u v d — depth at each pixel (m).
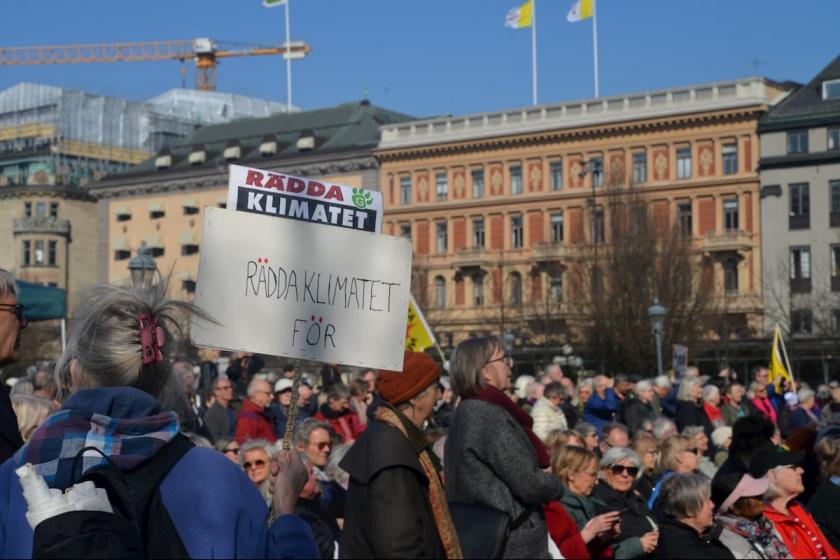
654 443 11.25
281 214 5.44
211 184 89.00
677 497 7.97
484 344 6.43
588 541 7.80
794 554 8.28
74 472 3.46
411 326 17.08
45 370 10.41
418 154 81.56
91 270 102.88
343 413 14.39
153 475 3.43
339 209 5.55
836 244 67.56
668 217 61.75
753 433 8.71
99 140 112.81
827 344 58.88
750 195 70.75
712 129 71.88
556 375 20.02
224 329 4.96
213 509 3.37
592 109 76.00
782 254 69.12
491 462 6.11
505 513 6.00
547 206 77.19
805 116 68.94
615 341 57.41
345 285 5.29
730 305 69.88
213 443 10.12
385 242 5.41
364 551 5.37
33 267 100.12
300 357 5.11
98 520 3.38
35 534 3.35
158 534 3.36
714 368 60.03
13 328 5.18
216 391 14.26
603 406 17.75
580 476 8.57
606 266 60.50
